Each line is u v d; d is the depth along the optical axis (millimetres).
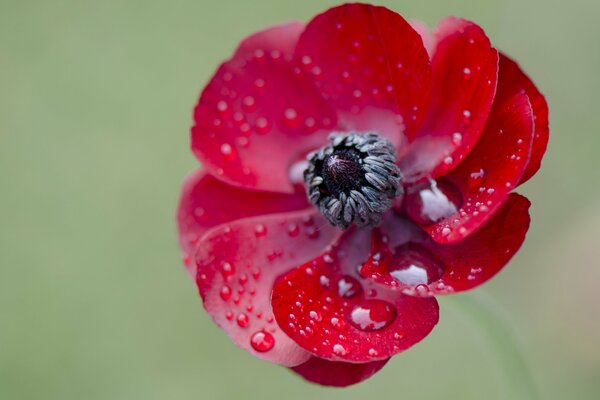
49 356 493
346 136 329
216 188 342
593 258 425
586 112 448
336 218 326
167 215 511
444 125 327
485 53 315
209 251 330
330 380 319
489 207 305
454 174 322
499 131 314
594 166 440
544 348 424
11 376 493
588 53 454
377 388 461
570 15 458
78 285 504
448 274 313
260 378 470
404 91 331
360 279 326
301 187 340
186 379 478
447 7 493
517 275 433
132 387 481
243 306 326
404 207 326
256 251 333
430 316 313
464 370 454
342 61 335
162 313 494
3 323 502
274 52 339
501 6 475
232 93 340
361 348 311
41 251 513
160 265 503
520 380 358
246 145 340
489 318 358
